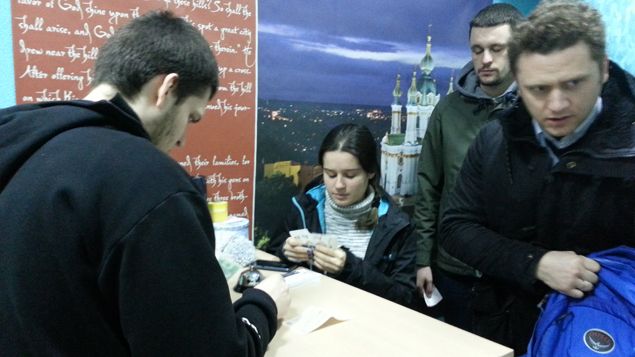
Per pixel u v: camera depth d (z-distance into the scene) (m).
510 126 1.20
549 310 1.07
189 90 0.74
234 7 1.88
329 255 1.58
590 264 1.05
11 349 0.60
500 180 1.24
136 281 0.57
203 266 0.62
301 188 2.22
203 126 1.86
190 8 1.77
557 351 0.99
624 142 1.03
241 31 1.91
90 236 0.58
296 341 1.04
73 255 0.58
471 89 2.09
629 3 2.10
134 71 0.70
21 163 0.64
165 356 0.60
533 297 1.24
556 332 1.02
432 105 2.65
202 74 0.75
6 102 1.47
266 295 0.95
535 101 1.05
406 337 1.08
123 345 0.63
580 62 0.96
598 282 1.04
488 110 2.01
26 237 0.58
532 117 1.13
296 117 2.15
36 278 0.58
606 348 0.92
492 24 1.92
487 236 1.25
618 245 1.11
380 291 1.59
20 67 1.48
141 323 0.58
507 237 1.26
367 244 1.78
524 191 1.20
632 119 1.03
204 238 0.63
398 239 1.76
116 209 0.58
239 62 1.93
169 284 0.58
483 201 1.31
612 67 1.07
